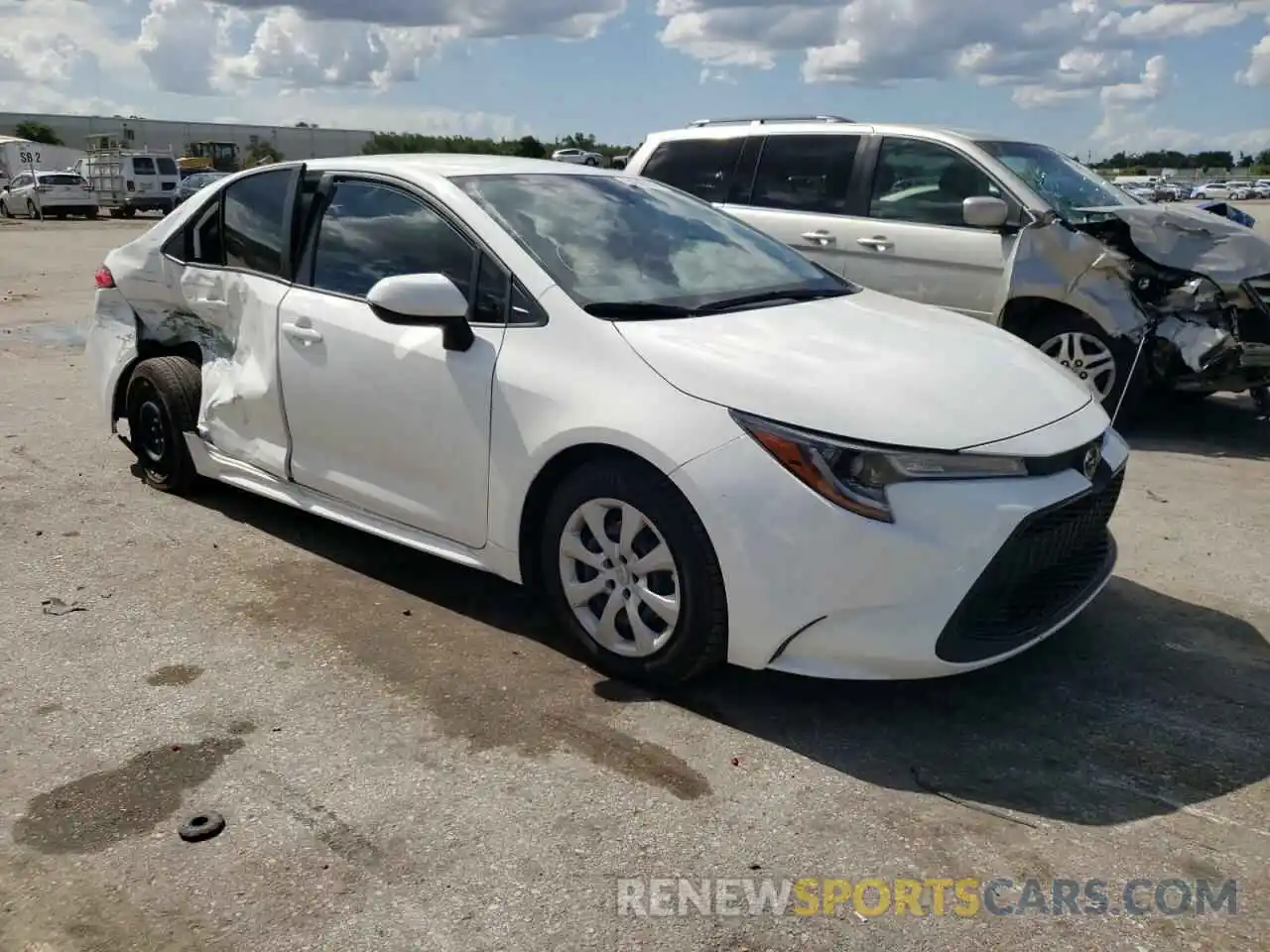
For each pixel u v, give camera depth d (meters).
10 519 4.76
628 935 2.27
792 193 7.24
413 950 2.22
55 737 3.00
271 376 4.17
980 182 6.55
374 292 3.35
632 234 3.89
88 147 40.97
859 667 2.90
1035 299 6.33
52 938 2.25
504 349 3.40
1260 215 30.70
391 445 3.74
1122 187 7.46
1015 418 3.04
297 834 2.58
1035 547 2.95
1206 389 6.29
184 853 2.51
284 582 4.09
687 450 2.95
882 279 6.84
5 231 26.53
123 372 5.14
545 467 3.30
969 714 3.17
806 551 2.84
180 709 3.15
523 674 3.37
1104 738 3.06
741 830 2.61
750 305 3.59
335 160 4.23
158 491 5.14
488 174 3.93
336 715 3.12
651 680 3.25
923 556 2.80
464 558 3.62
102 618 3.76
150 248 4.91
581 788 2.77
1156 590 4.12
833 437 2.83
